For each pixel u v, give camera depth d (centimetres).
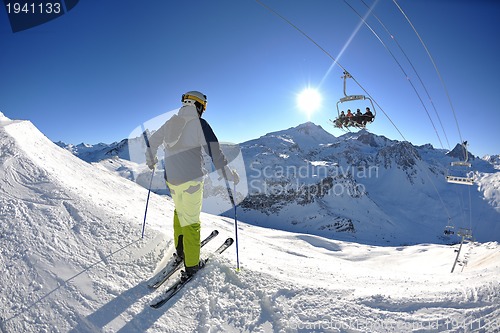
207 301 302
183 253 345
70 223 360
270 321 284
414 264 6019
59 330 240
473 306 307
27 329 235
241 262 392
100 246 343
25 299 255
